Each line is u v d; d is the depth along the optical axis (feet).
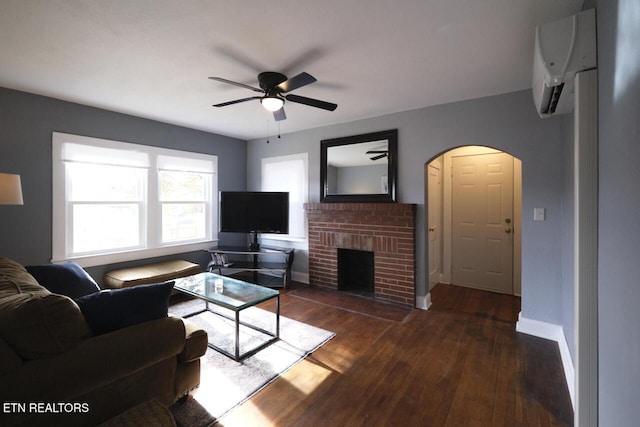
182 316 10.51
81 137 11.08
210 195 15.55
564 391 6.51
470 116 10.27
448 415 5.80
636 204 2.98
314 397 6.33
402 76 8.45
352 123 13.15
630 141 3.15
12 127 9.68
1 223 9.62
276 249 15.96
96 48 6.96
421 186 11.41
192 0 5.27
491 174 13.74
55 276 7.79
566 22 4.73
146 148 12.92
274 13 5.65
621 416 3.42
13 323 3.98
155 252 13.34
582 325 4.65
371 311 11.15
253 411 5.91
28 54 7.25
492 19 5.82
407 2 5.34
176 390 5.64
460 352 8.15
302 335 9.16
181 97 10.28
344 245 13.34
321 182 14.12
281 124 13.84
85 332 4.61
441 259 15.14
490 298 12.69
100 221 11.98
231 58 7.39
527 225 9.28
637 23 2.87
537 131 9.12
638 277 2.93
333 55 7.23
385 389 6.59
